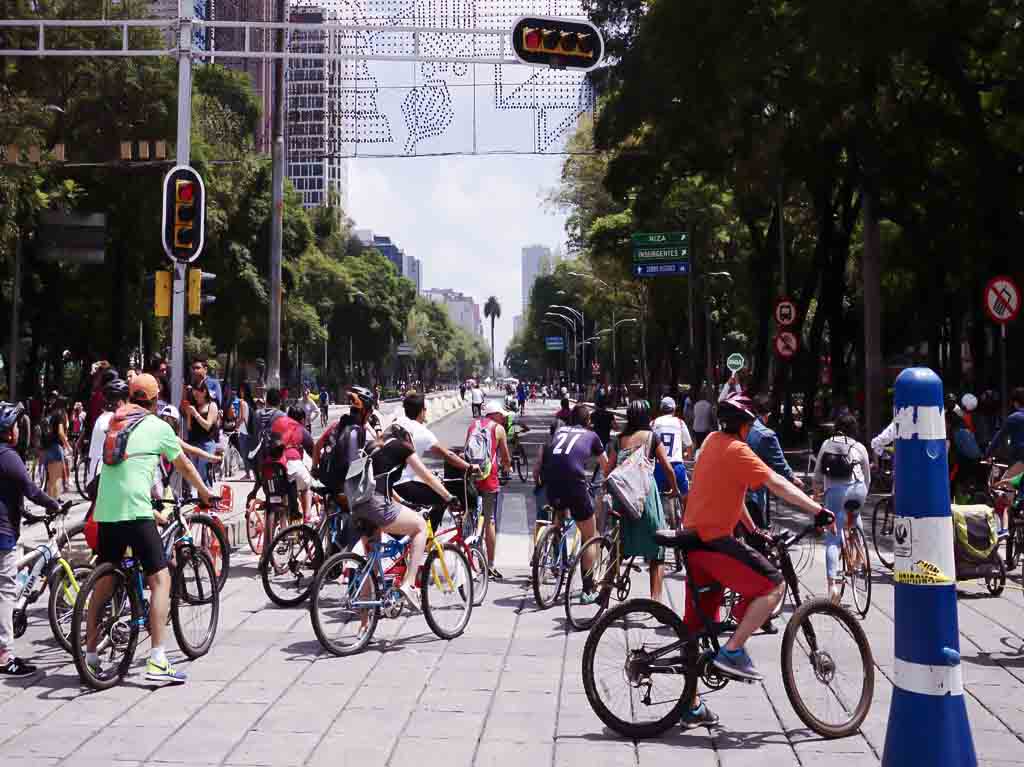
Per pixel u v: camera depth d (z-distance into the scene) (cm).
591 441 979
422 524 834
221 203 3984
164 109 3138
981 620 920
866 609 942
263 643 829
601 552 904
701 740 594
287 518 1139
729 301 4906
